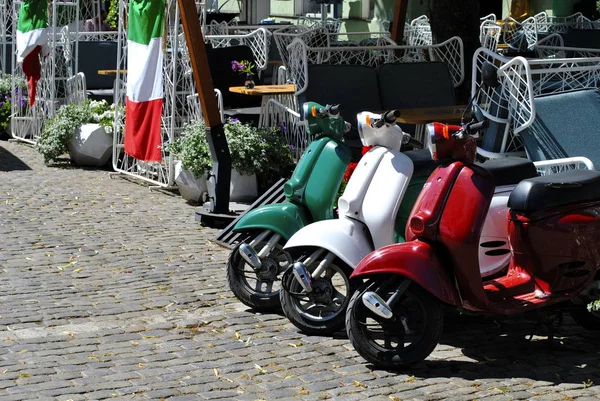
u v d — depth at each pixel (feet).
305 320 19.74
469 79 38.86
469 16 38.91
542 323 18.78
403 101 34.30
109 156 40.04
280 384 17.10
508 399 16.40
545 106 25.25
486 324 20.59
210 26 52.65
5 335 19.60
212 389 16.83
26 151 44.19
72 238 27.96
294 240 19.26
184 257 26.17
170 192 34.86
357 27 69.31
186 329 20.22
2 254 25.99
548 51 43.55
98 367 17.85
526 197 18.07
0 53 55.26
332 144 20.52
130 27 34.68
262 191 32.22
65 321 20.59
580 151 24.54
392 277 17.42
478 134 17.56
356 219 19.20
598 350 19.04
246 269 24.08
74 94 43.52
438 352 18.85
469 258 17.28
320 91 33.24
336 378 17.42
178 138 34.06
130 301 22.15
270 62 45.62
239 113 40.40
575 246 17.97
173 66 33.37
